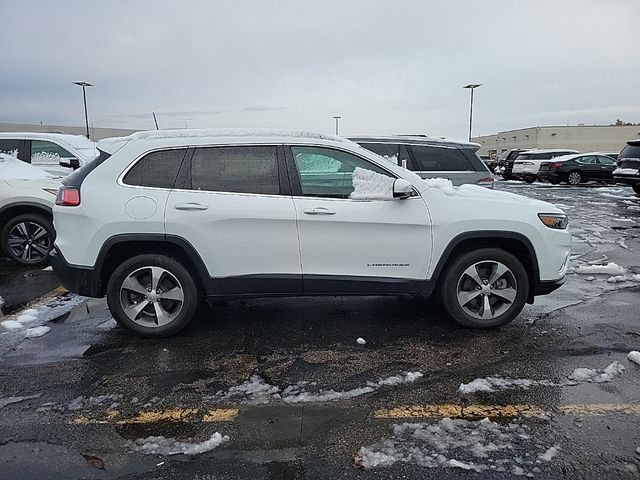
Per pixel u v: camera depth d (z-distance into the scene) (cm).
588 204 1562
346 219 424
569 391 341
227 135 436
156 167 427
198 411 318
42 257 721
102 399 333
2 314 508
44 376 367
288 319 487
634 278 645
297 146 436
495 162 3584
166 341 433
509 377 362
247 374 369
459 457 268
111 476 254
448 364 385
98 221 414
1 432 295
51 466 262
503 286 454
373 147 820
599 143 6253
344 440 285
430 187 443
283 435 290
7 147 916
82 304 537
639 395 335
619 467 258
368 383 354
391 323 475
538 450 273
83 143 970
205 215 416
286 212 421
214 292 432
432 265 439
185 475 255
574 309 519
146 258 428
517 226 439
